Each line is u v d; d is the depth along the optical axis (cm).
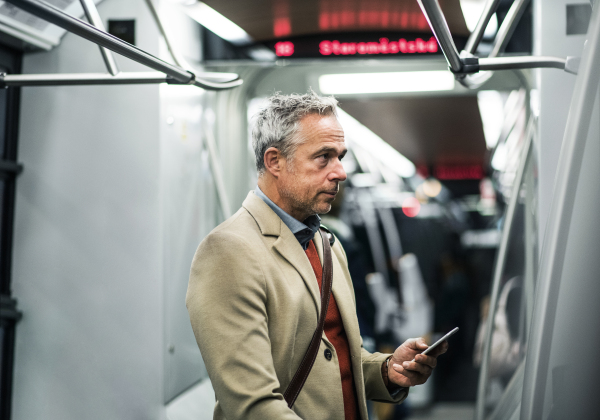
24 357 300
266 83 448
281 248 167
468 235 1010
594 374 135
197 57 347
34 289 301
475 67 184
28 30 281
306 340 165
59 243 300
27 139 304
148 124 294
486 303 539
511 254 394
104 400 293
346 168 918
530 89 371
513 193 347
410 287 784
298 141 167
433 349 178
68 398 297
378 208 1045
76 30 147
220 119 393
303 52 356
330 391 165
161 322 291
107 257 296
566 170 138
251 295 154
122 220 296
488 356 361
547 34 297
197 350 342
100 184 297
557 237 138
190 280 162
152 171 294
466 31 346
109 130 298
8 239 302
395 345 667
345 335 180
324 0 309
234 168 406
